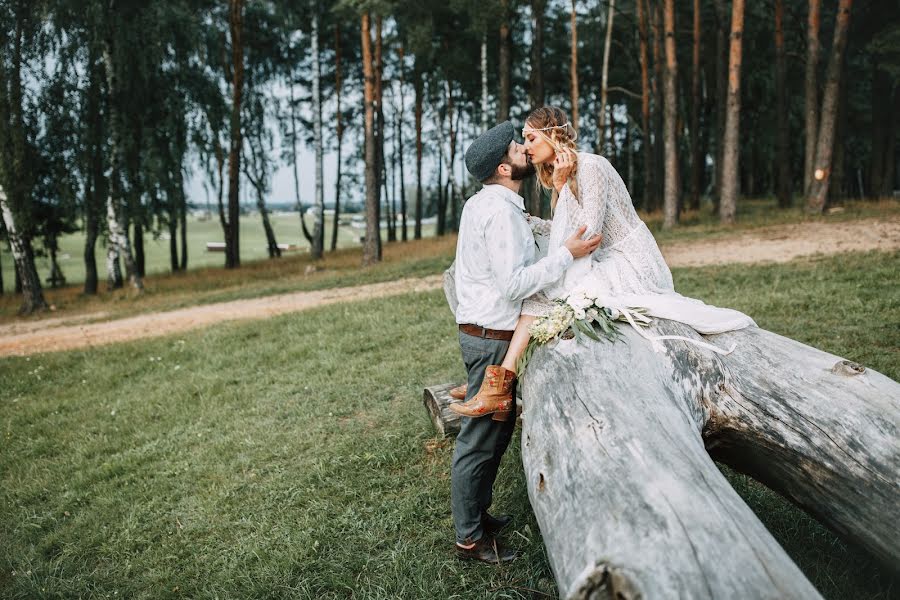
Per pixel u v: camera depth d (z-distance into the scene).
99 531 4.35
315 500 4.17
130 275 22.05
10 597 3.72
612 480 1.94
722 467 3.59
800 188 38.78
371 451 4.75
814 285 8.15
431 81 35.94
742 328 2.89
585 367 2.54
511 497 3.75
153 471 5.20
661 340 2.65
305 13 28.81
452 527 3.60
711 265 11.57
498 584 3.05
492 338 2.99
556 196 3.11
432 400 4.91
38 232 27.92
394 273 17.70
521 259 2.82
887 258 9.69
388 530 3.69
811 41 20.33
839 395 2.46
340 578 3.30
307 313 11.53
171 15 21.14
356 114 37.47
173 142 21.81
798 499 2.59
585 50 34.81
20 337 15.62
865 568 2.70
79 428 6.76
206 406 6.75
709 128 34.09
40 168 21.84
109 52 20.12
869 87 30.25
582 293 2.84
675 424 2.23
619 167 43.75
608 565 1.61
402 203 39.03
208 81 22.84
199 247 63.94
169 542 4.05
